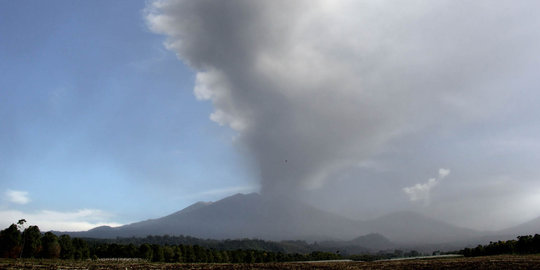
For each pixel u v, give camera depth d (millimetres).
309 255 194750
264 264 88438
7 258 89938
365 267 69062
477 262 70062
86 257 119750
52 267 61375
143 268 65688
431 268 61031
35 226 100312
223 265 82000
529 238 116625
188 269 65000
